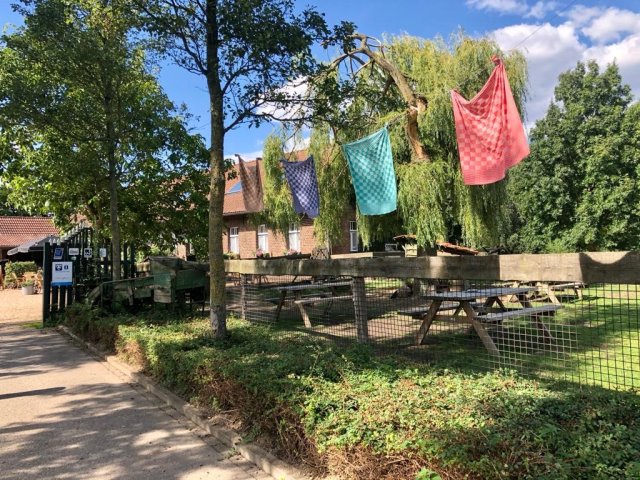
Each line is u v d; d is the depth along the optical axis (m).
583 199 24.50
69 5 8.87
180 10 6.06
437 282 8.80
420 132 12.69
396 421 3.21
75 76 9.31
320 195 14.22
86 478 3.76
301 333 7.19
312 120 6.66
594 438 2.65
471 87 12.96
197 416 4.79
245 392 4.41
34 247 24.77
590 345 6.49
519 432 2.79
